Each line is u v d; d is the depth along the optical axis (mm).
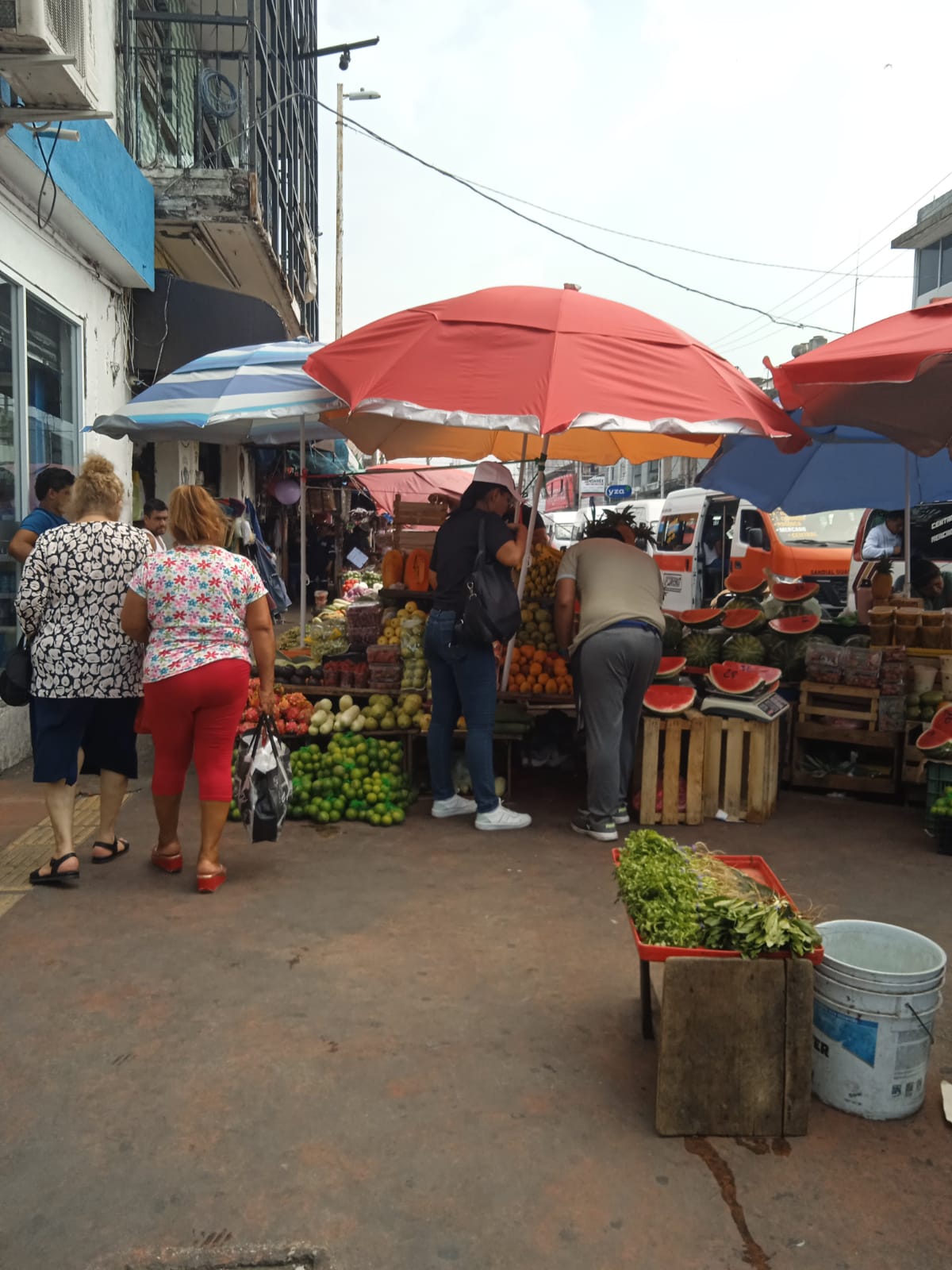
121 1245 2150
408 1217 2260
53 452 7465
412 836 5180
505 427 4605
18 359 6613
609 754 5094
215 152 10977
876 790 6039
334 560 19359
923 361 4242
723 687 5570
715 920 2670
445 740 5457
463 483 16203
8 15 4672
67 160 6672
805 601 6980
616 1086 2820
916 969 2846
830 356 4551
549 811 5719
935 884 4531
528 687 6074
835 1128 2646
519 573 6559
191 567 4160
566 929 3936
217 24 10312
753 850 5020
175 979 3428
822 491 8383
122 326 9039
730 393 4988
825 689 6121
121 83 9422
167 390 6387
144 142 10664
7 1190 2320
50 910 4035
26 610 4184
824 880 4566
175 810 4445
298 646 7406
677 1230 2232
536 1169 2439
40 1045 2973
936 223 24484
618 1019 3205
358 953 3666
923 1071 2686
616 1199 2334
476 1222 2248
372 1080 2820
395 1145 2523
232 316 9617
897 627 6410
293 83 16234
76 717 4254
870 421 5492
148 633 4270
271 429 7883
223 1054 2939
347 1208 2283
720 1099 2580
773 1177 2430
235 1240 2174
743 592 7312
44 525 5062
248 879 4445
